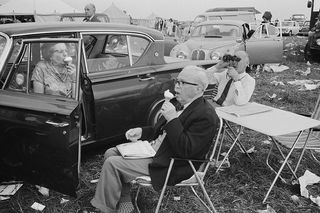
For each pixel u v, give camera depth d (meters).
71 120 2.81
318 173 4.21
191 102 2.92
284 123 3.45
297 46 16.30
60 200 3.49
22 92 3.39
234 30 10.33
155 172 2.90
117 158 2.97
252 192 3.76
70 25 4.06
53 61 3.31
